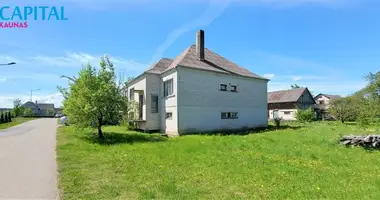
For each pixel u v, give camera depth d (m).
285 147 11.28
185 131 19.39
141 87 22.38
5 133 19.09
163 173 6.83
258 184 5.90
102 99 15.32
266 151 10.34
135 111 20.84
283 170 7.18
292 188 5.62
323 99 62.06
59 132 19.48
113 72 16.55
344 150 10.66
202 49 22.41
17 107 67.75
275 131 20.78
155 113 21.69
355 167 7.68
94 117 15.33
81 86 15.45
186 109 19.64
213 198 5.00
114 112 16.02
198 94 20.53
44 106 97.69
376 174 6.87
